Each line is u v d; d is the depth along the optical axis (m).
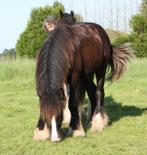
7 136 8.34
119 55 9.53
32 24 33.50
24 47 33.31
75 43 7.94
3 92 15.38
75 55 7.91
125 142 7.87
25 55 30.41
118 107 11.65
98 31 8.98
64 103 7.49
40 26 33.16
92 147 7.55
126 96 14.02
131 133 8.52
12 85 16.83
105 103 12.51
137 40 35.09
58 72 7.43
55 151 7.28
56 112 7.29
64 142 7.74
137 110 11.12
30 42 33.09
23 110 11.20
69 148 7.42
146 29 35.66
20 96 14.11
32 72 19.64
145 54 34.84
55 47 7.55
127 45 9.57
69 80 8.00
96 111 8.89
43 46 7.65
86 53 8.31
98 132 8.57
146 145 7.68
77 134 8.09
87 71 8.53
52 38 7.68
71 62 7.79
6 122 9.67
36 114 10.57
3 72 19.19
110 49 9.30
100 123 8.74
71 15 9.29
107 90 15.55
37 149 7.40
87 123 9.37
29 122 9.61
